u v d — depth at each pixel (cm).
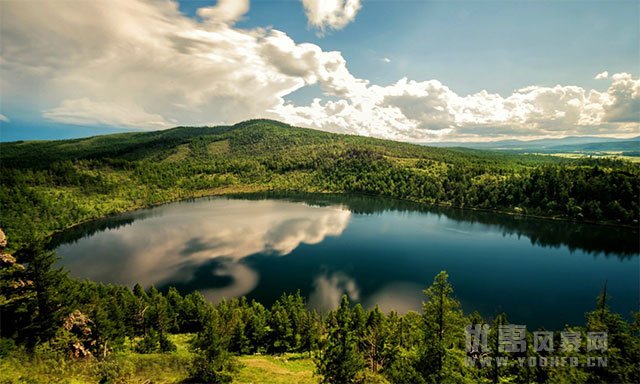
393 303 8931
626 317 8356
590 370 3619
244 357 5944
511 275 10925
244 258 12338
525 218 18900
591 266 11750
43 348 3628
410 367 2947
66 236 16225
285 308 7388
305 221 18575
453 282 10344
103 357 4047
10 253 4138
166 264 11756
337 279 10469
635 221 16175
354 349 3481
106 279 10488
